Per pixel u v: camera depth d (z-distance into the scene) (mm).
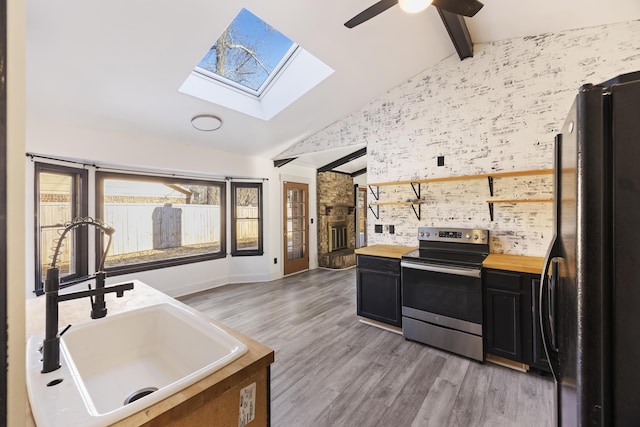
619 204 641
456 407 1906
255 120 3590
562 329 933
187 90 2816
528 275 2230
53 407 710
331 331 3098
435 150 3238
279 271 5473
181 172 4316
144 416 677
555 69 2605
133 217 3998
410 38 2717
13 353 408
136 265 3947
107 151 3201
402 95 3475
